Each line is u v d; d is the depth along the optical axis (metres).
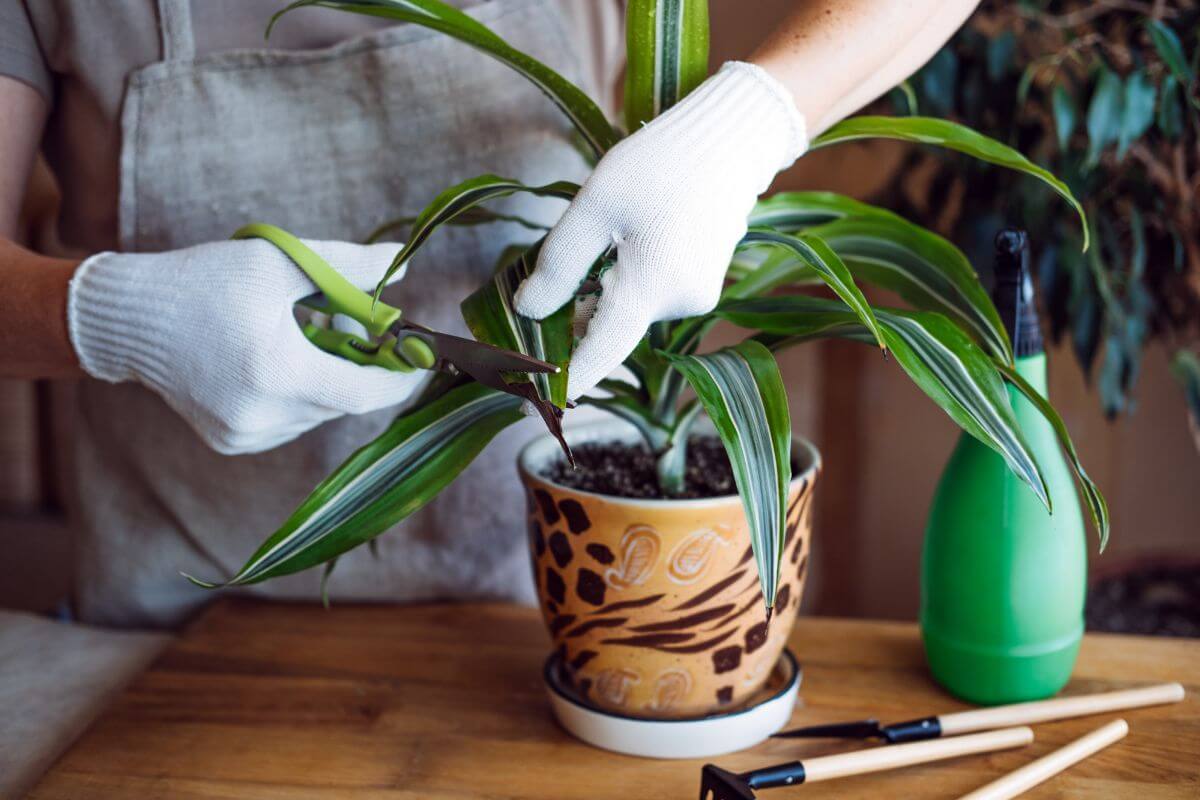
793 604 0.58
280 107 0.72
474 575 0.80
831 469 1.45
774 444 0.45
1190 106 0.84
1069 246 0.91
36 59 0.69
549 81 0.53
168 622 0.82
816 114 0.50
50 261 0.60
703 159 0.46
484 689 0.65
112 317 0.55
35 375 0.63
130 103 0.71
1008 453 0.46
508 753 0.58
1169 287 1.00
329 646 0.71
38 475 1.42
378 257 0.57
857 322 0.50
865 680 0.65
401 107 0.72
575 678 0.59
